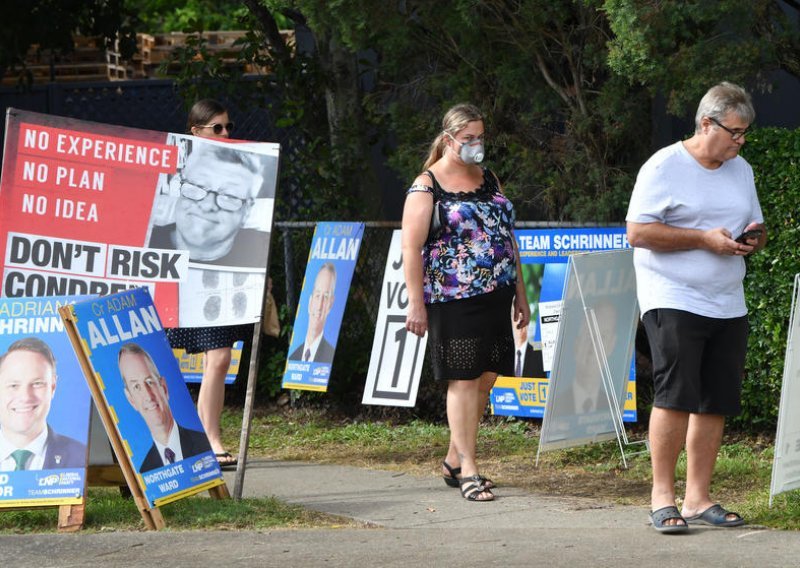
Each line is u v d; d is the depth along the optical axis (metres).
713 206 15.70
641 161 25.95
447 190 18.89
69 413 16.77
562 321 20.78
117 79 48.22
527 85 26.08
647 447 22.27
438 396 27.62
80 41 47.12
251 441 25.52
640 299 16.12
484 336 18.89
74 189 17.73
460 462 19.34
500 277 18.91
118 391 16.72
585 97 25.92
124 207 17.95
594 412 21.59
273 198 18.34
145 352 17.16
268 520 17.09
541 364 24.22
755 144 21.88
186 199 18.17
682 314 15.57
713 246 15.38
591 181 25.70
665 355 15.73
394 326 26.16
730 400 16.00
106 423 16.69
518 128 26.88
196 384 30.62
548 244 24.03
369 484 20.50
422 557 14.35
